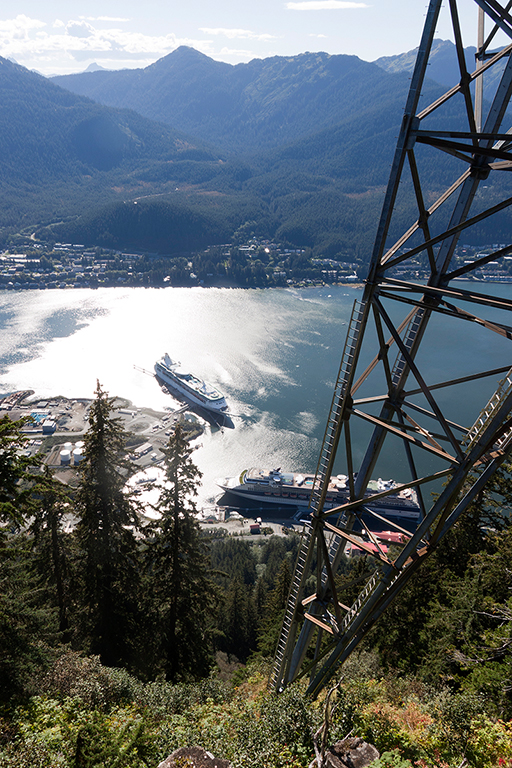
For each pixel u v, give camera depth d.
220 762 8.43
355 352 10.52
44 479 15.62
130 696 13.98
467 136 8.38
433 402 10.27
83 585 24.64
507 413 9.16
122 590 24.20
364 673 15.95
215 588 24.81
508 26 8.43
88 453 23.06
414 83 8.56
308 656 22.20
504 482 24.03
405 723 10.76
